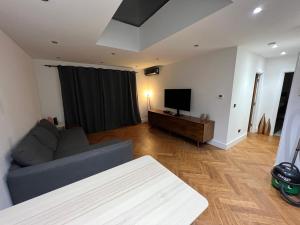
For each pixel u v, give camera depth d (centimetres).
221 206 171
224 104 317
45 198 78
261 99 426
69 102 425
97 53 330
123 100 534
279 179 186
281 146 218
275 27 203
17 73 235
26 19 170
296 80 195
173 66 444
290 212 162
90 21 179
